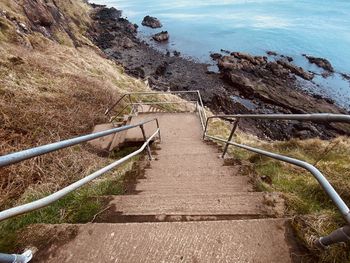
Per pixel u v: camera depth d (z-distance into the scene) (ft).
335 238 5.02
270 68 96.73
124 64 100.73
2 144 15.75
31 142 17.17
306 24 187.21
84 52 71.97
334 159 18.24
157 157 17.72
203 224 6.51
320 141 23.95
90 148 20.95
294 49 134.92
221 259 5.78
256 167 15.55
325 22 191.72
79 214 8.09
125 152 22.74
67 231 6.55
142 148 14.44
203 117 31.45
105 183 11.36
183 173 12.66
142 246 6.14
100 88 33.91
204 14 224.94
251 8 245.65
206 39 148.97
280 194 8.49
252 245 5.98
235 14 223.30
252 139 38.42
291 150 21.91
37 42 50.29
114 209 8.15
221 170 12.53
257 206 7.98
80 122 24.00
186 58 113.70
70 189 6.27
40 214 8.18
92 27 129.08
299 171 14.24
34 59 34.60
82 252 6.09
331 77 99.09
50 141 17.92
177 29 170.09
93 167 15.30
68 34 87.35
